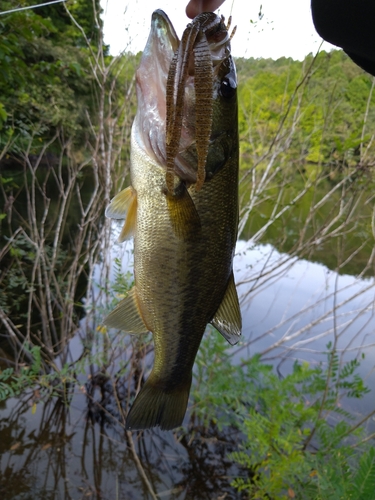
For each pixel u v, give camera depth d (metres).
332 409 0.67
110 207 0.36
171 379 0.37
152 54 0.32
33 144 1.32
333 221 0.93
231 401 0.76
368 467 0.46
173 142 0.23
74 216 1.98
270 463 0.58
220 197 0.33
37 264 0.95
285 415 0.61
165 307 0.35
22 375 0.72
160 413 0.37
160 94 0.31
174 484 0.71
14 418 0.80
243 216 1.07
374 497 0.45
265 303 1.35
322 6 0.29
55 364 0.89
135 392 0.89
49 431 0.79
